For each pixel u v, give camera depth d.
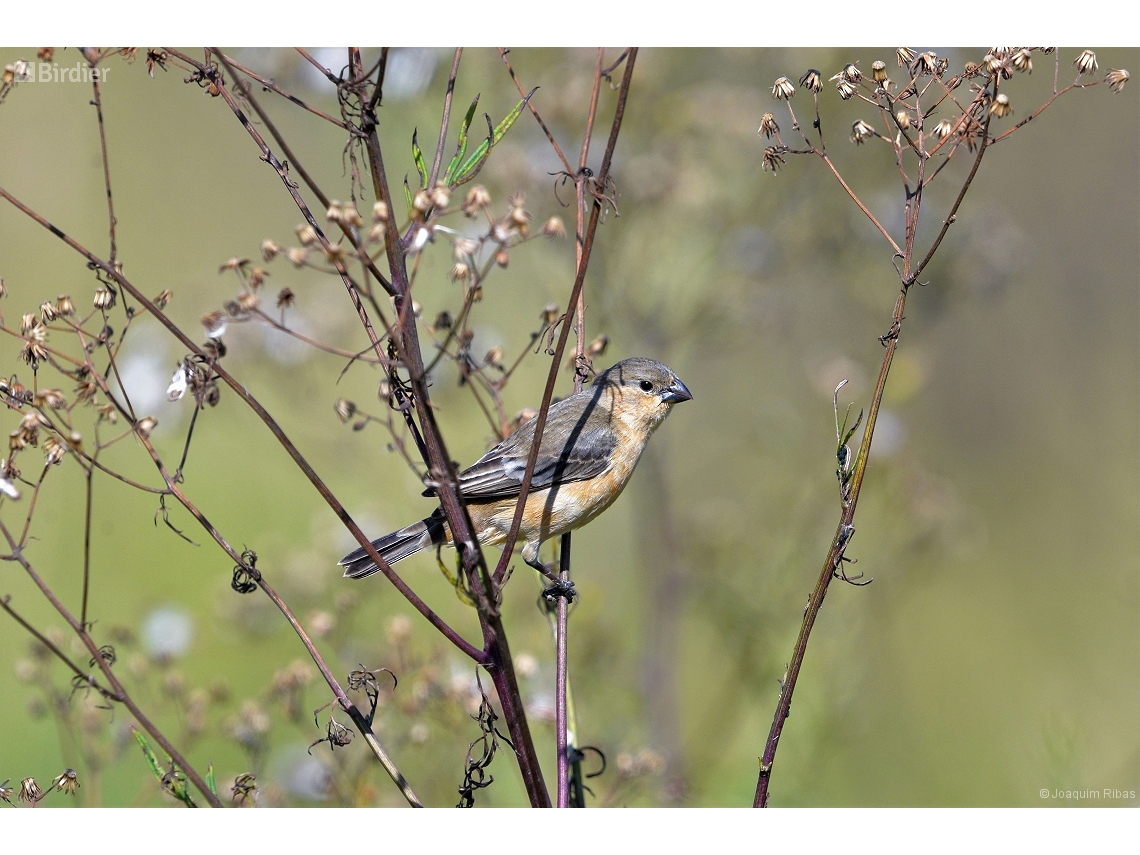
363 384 14.15
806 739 11.93
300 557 11.59
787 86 6.32
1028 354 16.69
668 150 12.87
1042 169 16.72
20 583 13.38
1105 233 16.41
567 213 12.44
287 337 12.52
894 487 12.76
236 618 11.04
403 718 9.75
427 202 5.41
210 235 16.83
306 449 13.62
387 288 5.67
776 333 15.47
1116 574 14.42
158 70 17.14
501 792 10.14
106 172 6.06
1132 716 13.38
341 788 9.23
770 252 13.38
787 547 12.66
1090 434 16.05
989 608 15.33
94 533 14.14
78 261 16.23
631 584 14.91
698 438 16.02
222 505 14.96
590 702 12.28
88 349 6.45
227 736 9.38
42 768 11.15
